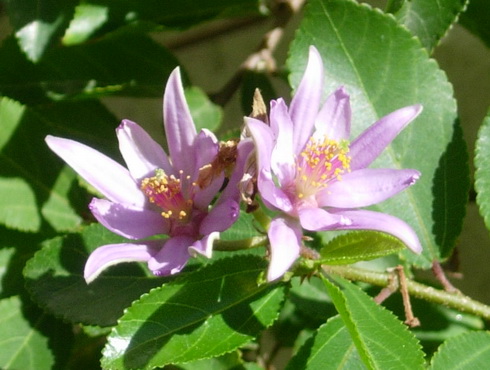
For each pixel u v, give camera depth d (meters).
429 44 0.29
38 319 0.28
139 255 0.24
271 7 0.33
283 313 0.33
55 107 0.31
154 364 0.24
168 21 0.31
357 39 0.28
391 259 0.30
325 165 0.25
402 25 0.28
